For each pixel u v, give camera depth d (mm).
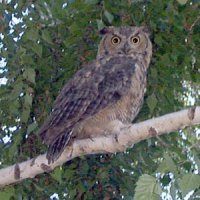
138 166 8133
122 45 7410
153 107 7477
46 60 7984
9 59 7977
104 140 6074
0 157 8055
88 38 8047
